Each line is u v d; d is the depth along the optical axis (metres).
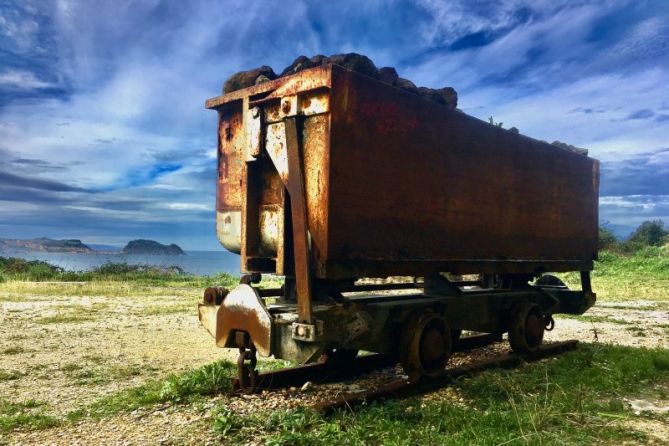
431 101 5.23
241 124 5.11
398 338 5.21
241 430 3.90
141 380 5.62
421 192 5.07
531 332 6.80
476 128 5.84
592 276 24.81
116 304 13.21
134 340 8.02
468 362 6.66
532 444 3.62
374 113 4.58
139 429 3.98
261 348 4.41
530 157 6.74
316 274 4.25
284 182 4.54
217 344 4.84
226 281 22.72
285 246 4.64
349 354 5.86
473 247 5.74
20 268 25.05
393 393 4.76
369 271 4.59
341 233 4.28
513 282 7.52
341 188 4.28
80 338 8.16
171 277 24.59
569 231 7.53
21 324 9.55
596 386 5.34
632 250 38.75
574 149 8.21
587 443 3.83
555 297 7.58
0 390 5.18
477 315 6.24
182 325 9.59
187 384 4.87
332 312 4.32
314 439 3.66
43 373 5.89
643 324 10.48
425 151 5.13
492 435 3.74
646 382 5.64
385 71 5.17
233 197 5.19
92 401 4.79
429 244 5.16
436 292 5.99
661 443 3.88
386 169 4.70
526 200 6.63
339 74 4.27
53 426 4.07
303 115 4.38
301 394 4.95
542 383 5.27
